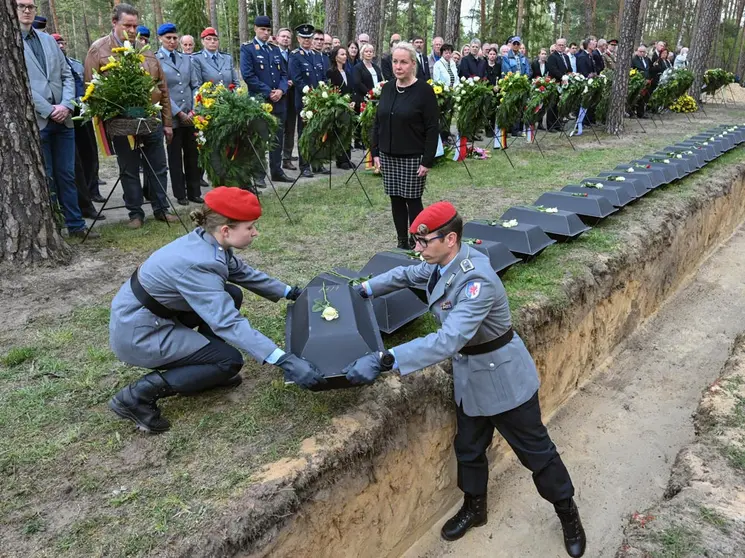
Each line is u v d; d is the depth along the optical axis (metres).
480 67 11.59
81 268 4.62
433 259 2.61
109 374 3.11
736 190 8.62
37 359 3.26
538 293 4.19
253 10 33.31
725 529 2.55
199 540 2.03
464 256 2.61
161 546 2.00
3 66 4.20
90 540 2.03
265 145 6.17
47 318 3.78
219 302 2.40
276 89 7.58
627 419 4.54
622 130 12.76
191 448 2.50
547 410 4.47
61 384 3.01
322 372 2.44
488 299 2.51
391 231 5.70
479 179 8.08
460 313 2.49
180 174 6.64
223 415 2.72
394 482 2.93
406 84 4.58
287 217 6.14
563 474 2.92
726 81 19.61
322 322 2.58
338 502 2.52
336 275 3.49
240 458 2.43
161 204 5.96
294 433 2.60
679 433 4.36
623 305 5.38
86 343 3.46
